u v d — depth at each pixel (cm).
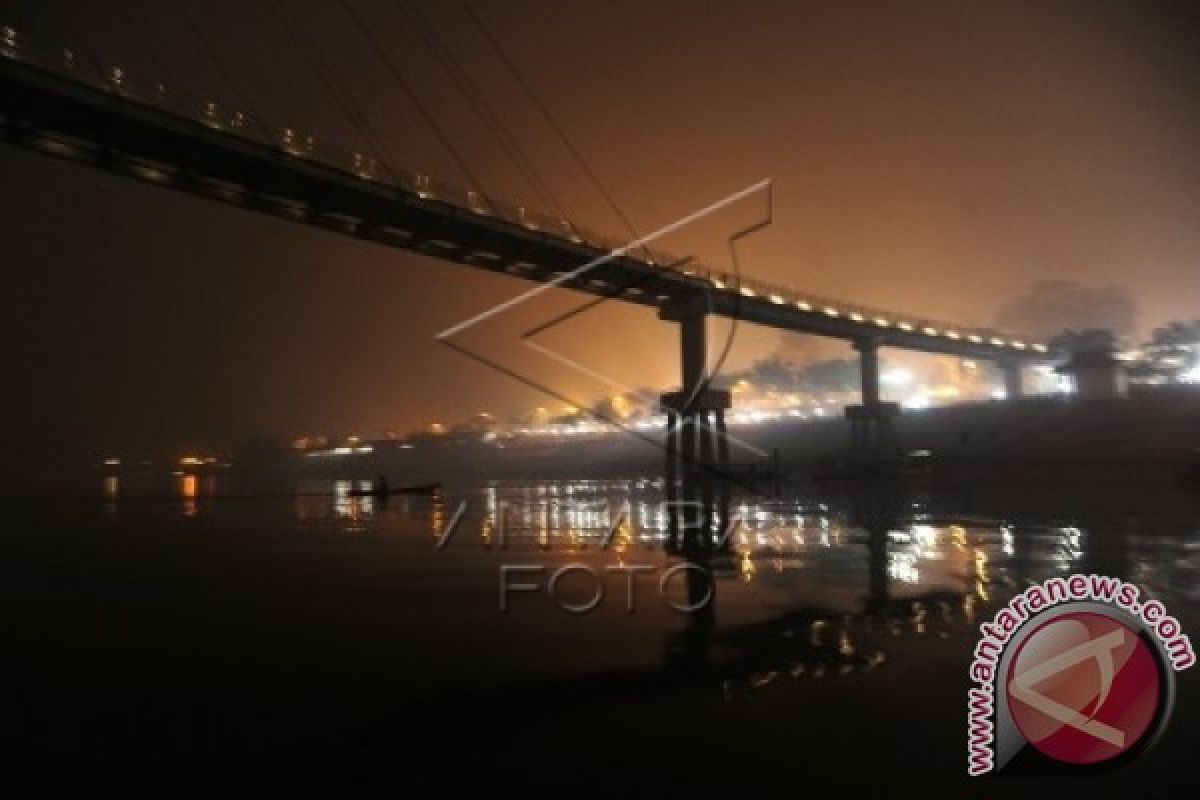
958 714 766
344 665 1009
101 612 1410
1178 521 2739
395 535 2950
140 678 957
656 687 884
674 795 599
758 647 1060
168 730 765
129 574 1914
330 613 1377
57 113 3712
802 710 788
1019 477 5788
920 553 2067
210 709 829
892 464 6719
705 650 1053
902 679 889
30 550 2519
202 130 4069
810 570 1802
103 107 3747
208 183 4491
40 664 1030
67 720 799
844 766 648
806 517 3384
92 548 2570
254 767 668
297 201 4794
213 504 5509
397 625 1264
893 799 588
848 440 9238
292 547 2547
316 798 604
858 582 1611
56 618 1359
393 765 669
